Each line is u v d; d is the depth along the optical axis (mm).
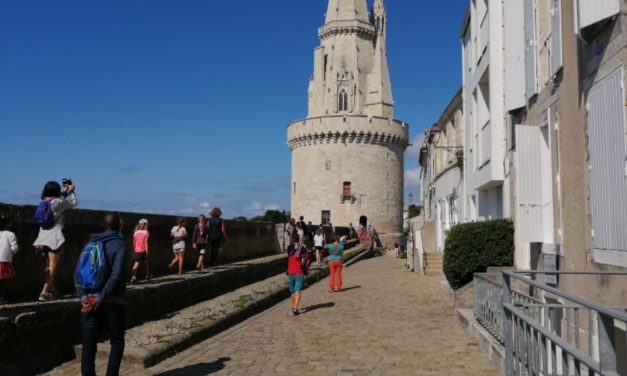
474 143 16938
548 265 9711
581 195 8266
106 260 6598
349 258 34156
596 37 7531
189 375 7496
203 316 11445
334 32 63781
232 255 23719
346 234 51250
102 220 13047
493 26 14070
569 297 4312
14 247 8609
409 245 28969
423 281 21000
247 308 13094
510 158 13391
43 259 10820
